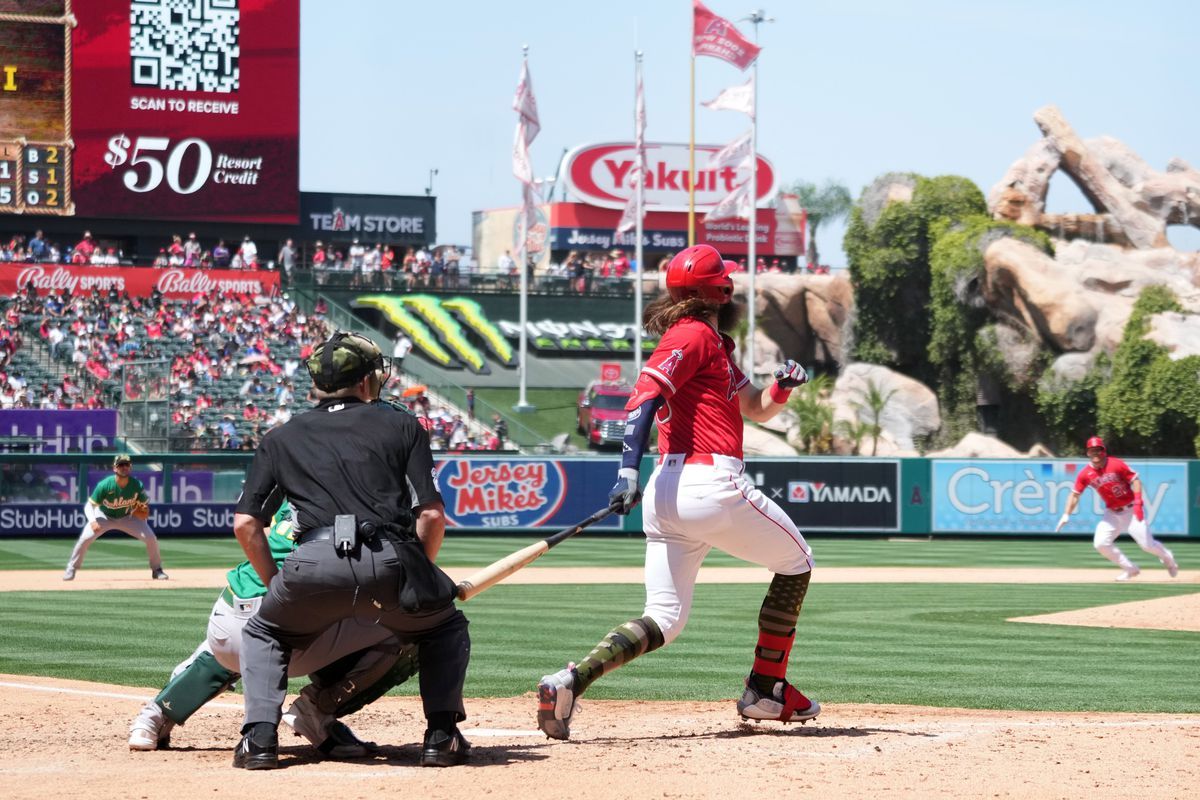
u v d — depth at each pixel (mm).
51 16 101375
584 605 31125
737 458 12156
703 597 33531
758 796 9656
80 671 19094
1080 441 95688
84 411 70875
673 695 16875
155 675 18656
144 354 90625
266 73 106625
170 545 54688
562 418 102312
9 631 24578
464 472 61469
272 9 106375
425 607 10867
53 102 101812
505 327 112562
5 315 92438
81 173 102875
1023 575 43344
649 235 131750
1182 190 112875
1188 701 16359
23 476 57750
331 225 123000
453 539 60000
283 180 107375
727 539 12195
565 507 62688
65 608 29531
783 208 134125
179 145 105000
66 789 9992
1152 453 90250
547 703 11914
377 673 11859
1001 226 100812
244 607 11758
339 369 11336
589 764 10992
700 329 12117
